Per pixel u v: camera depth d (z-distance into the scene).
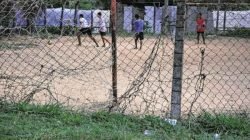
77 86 12.38
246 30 16.11
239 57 22.22
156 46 10.84
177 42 8.16
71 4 10.46
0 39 9.21
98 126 7.71
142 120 8.18
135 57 22.27
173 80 8.25
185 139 7.37
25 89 10.11
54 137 7.07
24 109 8.32
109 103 8.89
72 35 10.54
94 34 24.41
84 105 9.38
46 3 9.01
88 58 18.48
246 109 10.07
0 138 6.91
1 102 8.52
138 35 24.23
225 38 18.27
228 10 13.42
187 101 11.11
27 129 7.39
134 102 9.56
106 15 17.05
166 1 8.72
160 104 9.62
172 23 9.31
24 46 10.16
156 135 7.50
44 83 11.24
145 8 35.06
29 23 8.98
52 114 8.28
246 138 7.65
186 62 20.70
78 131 7.30
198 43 25.66
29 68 13.20
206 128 8.06
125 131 7.50
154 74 13.20
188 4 8.34
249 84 15.16
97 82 12.77
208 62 20.34
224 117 8.32
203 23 24.59
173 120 8.09
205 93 12.90
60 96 11.10
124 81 14.70
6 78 10.88
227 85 14.88
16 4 8.60
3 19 8.70
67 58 16.72
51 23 9.80
